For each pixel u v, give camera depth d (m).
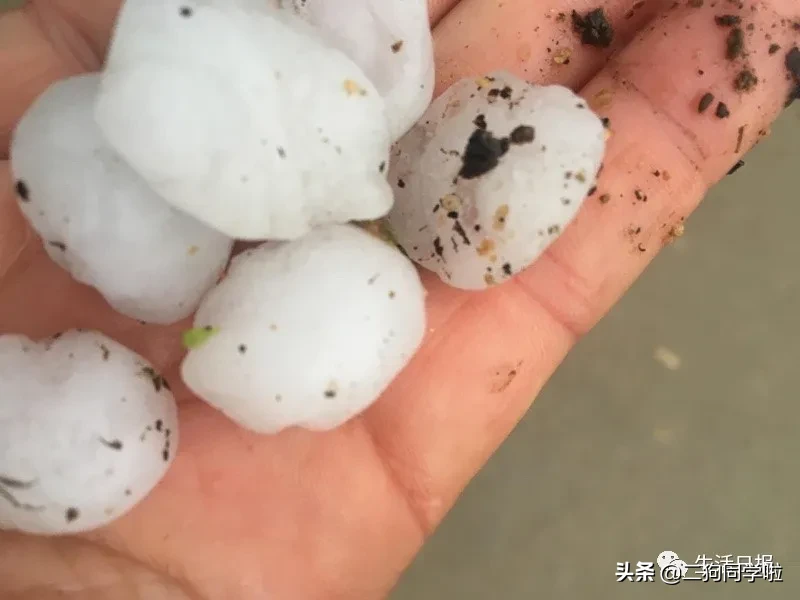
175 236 0.11
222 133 0.10
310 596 0.13
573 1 0.15
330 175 0.11
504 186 0.12
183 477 0.13
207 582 0.13
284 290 0.11
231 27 0.10
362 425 0.14
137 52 0.10
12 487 0.11
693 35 0.14
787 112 0.19
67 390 0.11
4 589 0.12
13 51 0.13
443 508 0.14
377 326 0.11
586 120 0.12
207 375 0.11
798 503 0.18
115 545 0.13
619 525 0.18
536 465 0.18
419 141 0.12
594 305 0.15
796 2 0.14
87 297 0.13
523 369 0.14
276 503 0.13
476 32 0.15
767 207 0.19
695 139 0.15
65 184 0.11
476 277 0.13
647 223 0.15
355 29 0.11
